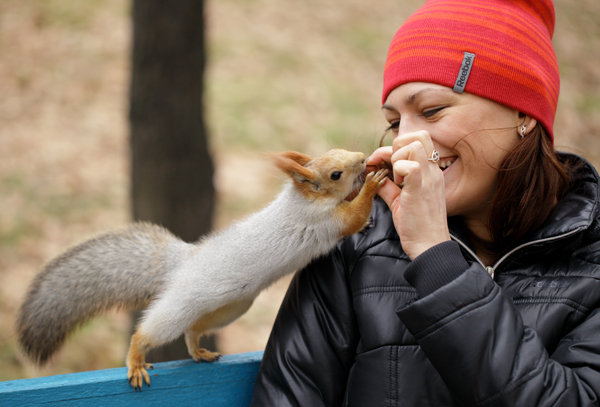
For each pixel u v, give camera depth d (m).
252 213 2.25
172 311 1.95
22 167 6.88
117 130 7.52
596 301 1.53
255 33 9.97
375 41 10.54
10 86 8.20
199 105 3.92
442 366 1.38
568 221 1.58
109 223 6.14
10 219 6.06
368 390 1.58
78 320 2.19
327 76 9.26
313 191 2.09
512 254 1.64
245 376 1.86
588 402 1.32
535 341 1.38
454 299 1.39
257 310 5.36
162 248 2.21
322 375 1.67
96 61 8.66
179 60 3.77
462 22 1.62
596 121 9.49
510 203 1.65
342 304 1.73
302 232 2.01
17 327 2.16
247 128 7.73
